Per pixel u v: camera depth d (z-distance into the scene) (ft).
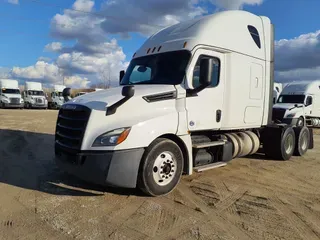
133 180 14.99
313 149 36.24
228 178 20.45
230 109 20.89
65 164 15.92
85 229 12.10
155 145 15.60
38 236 11.43
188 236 11.78
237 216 13.89
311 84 69.15
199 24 20.01
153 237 11.63
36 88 128.26
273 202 15.89
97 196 15.88
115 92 17.37
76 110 15.79
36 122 57.11
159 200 15.58
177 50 18.95
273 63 25.67
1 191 16.31
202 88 17.28
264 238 11.83
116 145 14.51
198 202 15.53
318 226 13.07
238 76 21.44
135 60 21.38
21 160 23.71
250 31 22.99
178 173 16.84
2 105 114.11
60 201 15.07
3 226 12.20
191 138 19.38
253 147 24.75
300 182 20.07
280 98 70.54
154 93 16.39
